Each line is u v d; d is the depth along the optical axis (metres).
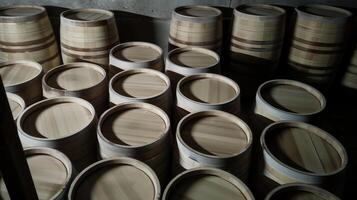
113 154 2.09
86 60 3.70
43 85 2.80
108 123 2.33
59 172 1.95
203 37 3.73
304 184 1.85
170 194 1.80
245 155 2.05
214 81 2.92
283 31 3.92
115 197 1.77
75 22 3.50
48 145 2.10
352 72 4.38
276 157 2.09
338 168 2.03
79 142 2.20
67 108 2.52
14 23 3.54
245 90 4.30
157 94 2.63
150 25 4.51
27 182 1.27
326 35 3.79
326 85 4.26
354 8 4.30
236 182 1.85
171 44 4.00
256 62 3.96
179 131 2.20
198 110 2.53
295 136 2.29
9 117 1.11
